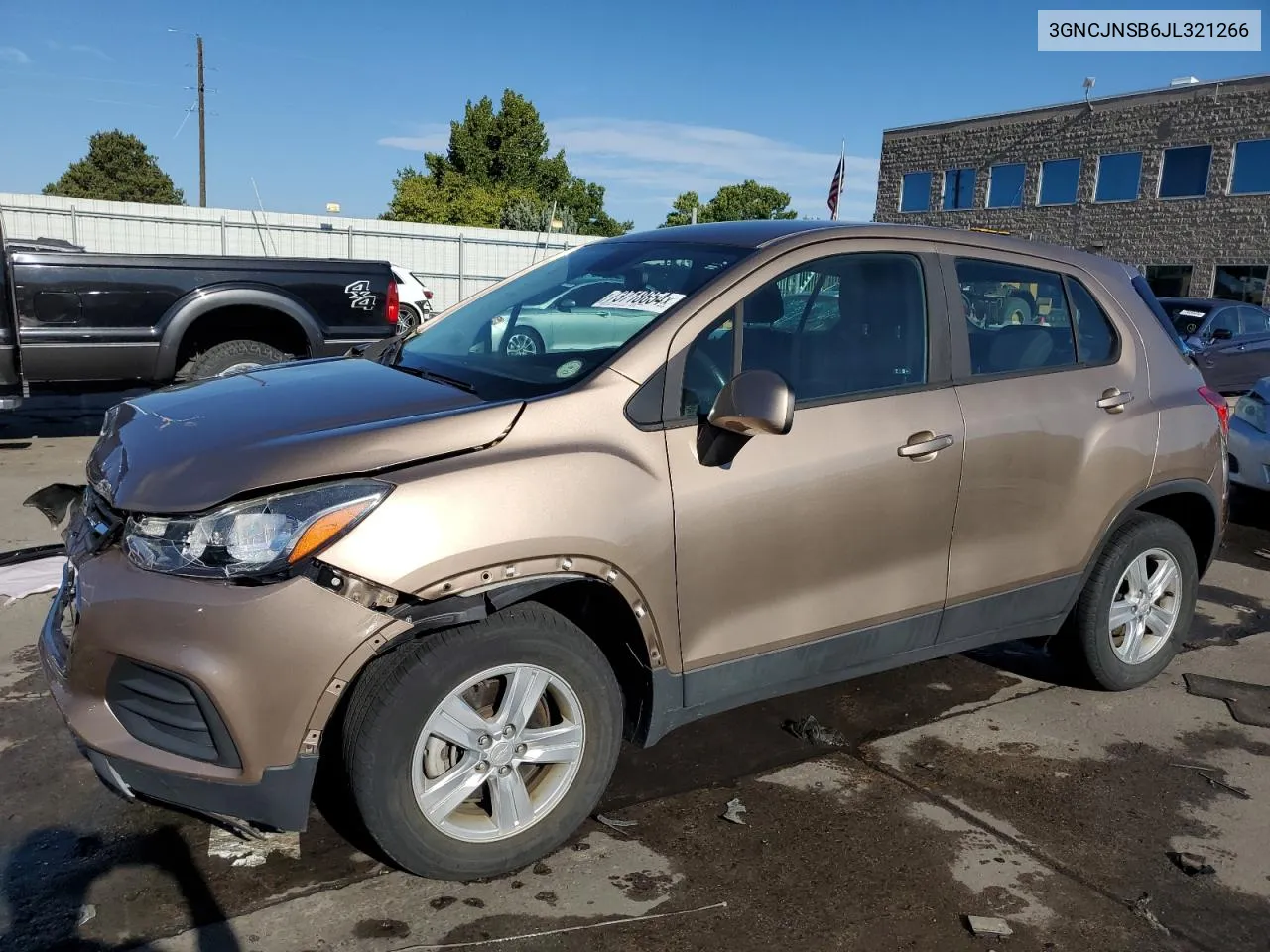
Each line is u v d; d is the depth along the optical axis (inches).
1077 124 1251.8
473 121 2143.2
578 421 114.3
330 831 123.4
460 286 1136.2
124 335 284.8
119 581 102.0
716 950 105.2
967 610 146.6
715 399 122.3
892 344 138.9
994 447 142.9
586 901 111.9
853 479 129.6
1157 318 171.6
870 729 157.3
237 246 1037.2
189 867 115.3
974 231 154.6
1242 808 138.2
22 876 112.7
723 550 121.0
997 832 129.6
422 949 103.1
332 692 100.3
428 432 107.9
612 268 146.3
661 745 148.7
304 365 146.4
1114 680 171.2
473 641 106.8
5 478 286.4
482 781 111.3
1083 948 108.2
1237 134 1099.9
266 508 99.4
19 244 371.6
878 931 109.2
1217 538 178.5
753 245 135.8
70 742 142.6
